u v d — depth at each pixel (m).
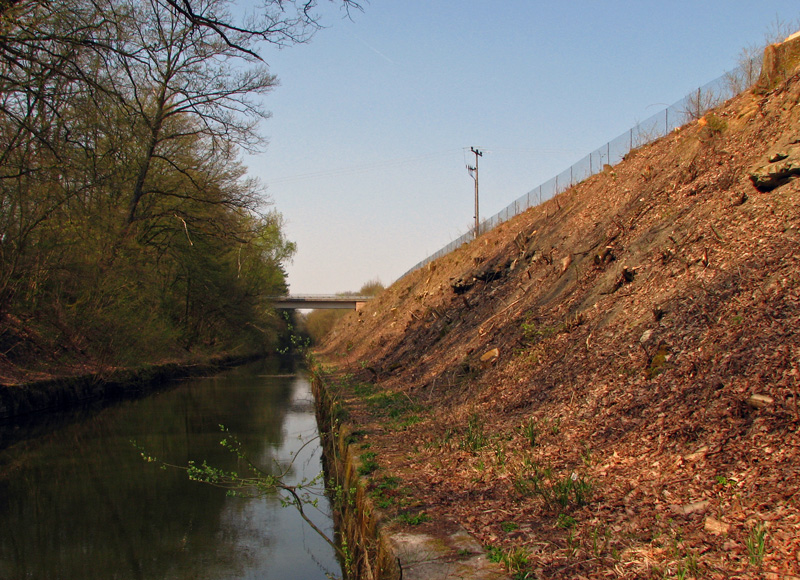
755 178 9.30
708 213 10.16
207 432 16.23
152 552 8.14
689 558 4.02
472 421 9.40
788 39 12.07
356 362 27.73
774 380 5.82
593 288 11.83
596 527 4.91
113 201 26.58
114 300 24.61
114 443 14.65
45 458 13.10
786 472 4.77
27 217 19.66
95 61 14.72
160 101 26.48
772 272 7.41
